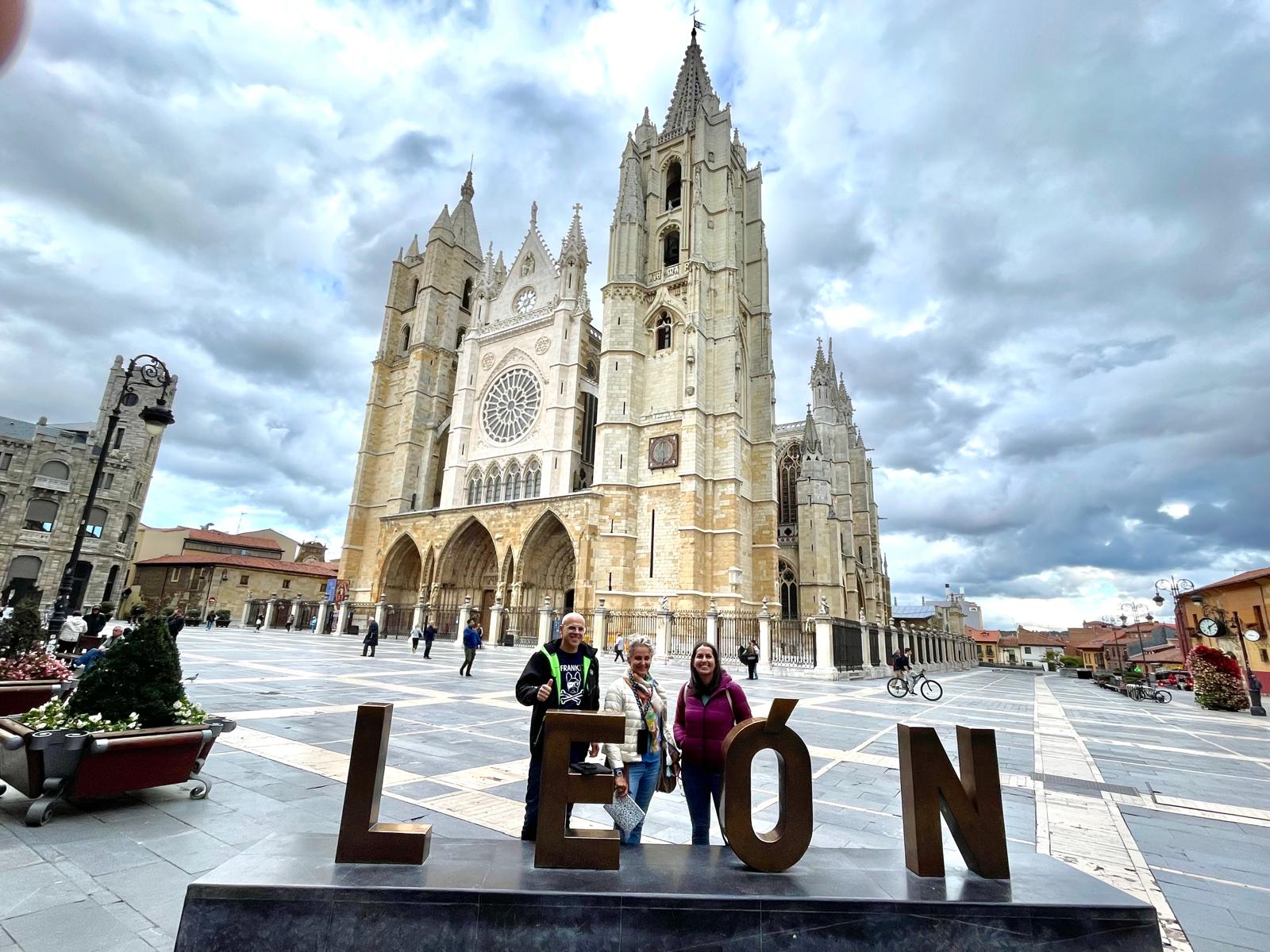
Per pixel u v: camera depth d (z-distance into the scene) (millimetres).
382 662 25984
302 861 4164
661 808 7637
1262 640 35656
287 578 73750
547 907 3773
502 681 20766
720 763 5316
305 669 21281
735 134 58062
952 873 4512
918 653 51750
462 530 51250
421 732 11156
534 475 50938
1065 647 121188
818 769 9883
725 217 48875
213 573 68312
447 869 4137
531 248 59094
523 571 46188
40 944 3990
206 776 7332
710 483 43531
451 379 64562
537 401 52438
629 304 48250
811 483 55250
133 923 4320
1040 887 4270
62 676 9953
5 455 52375
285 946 3637
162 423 16094
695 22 62125
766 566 46562
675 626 36531
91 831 5984
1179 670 59250
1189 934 4812
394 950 3666
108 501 56281
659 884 4039
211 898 3693
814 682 27859
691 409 43281
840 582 52969
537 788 5309
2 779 6613
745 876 4266
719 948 3783
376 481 63688
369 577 60406
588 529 43562
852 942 3842
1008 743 14016
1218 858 6531
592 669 5613
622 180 52375
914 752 4598
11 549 51688
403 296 69938
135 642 7223
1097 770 11094
